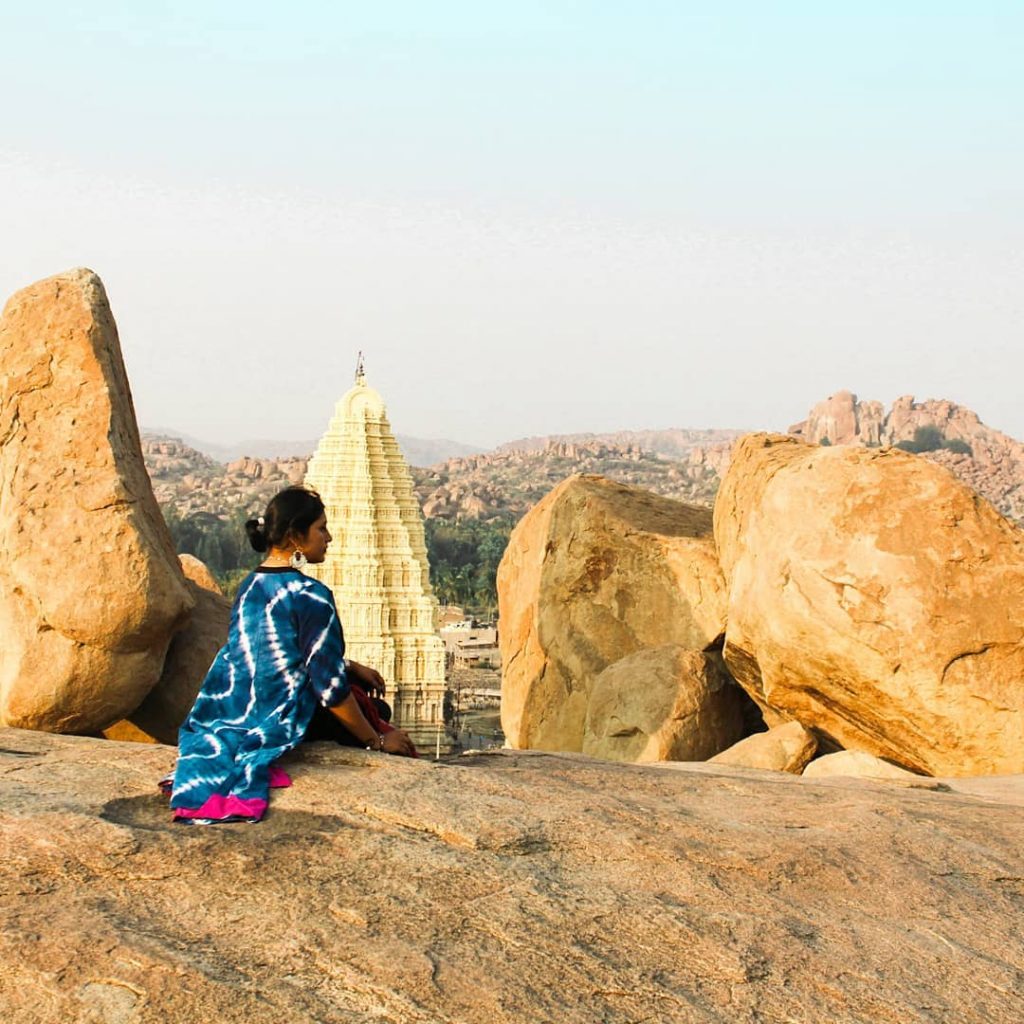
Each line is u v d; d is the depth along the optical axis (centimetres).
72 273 957
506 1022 445
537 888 544
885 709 1148
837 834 668
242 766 609
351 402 5956
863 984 504
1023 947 561
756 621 1225
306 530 657
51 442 903
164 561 911
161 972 455
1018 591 1115
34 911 491
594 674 1573
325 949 479
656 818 648
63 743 716
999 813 762
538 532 1742
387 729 703
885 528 1147
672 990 481
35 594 878
